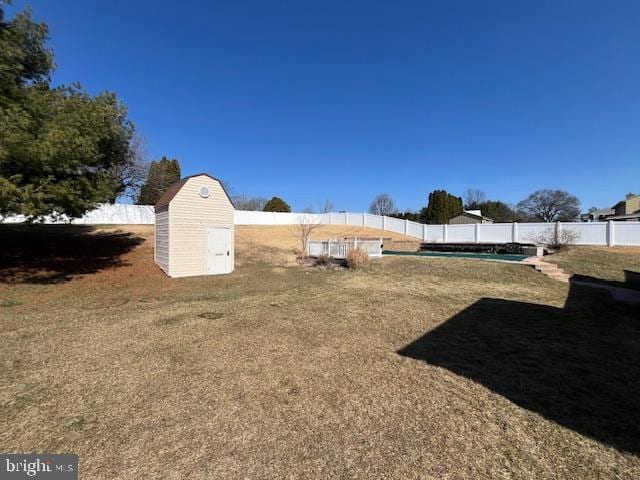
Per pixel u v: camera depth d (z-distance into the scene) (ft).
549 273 39.68
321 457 8.51
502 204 196.24
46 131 28.99
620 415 10.67
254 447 8.89
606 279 38.24
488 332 19.39
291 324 20.63
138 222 81.51
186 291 32.19
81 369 13.82
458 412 10.74
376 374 13.55
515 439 9.35
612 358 15.53
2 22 31.12
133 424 9.94
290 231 89.35
